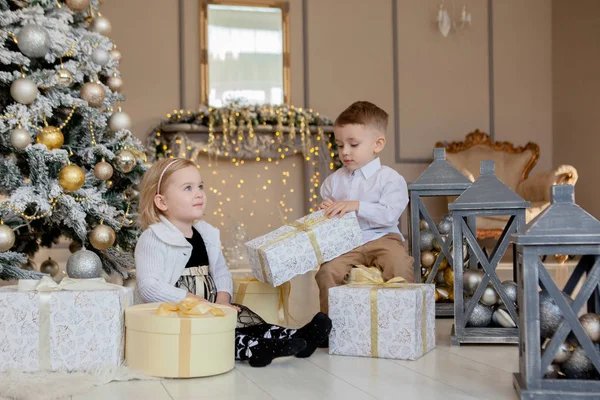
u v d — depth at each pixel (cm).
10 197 218
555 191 138
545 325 138
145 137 601
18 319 160
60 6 240
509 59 679
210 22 617
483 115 673
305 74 636
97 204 232
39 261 507
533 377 134
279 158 616
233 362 168
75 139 245
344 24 645
